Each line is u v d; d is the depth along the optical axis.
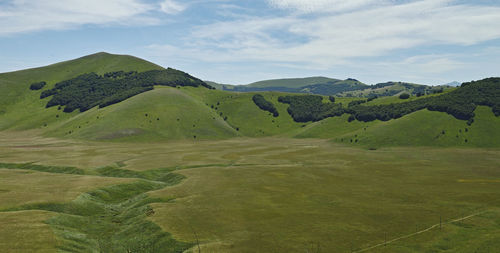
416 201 56.19
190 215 48.50
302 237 39.72
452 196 59.28
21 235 37.25
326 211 50.59
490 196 58.81
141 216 49.41
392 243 37.66
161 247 38.34
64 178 73.81
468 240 37.97
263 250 36.03
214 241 38.56
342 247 36.81
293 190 65.00
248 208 52.22
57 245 35.97
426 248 36.16
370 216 47.88
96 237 42.94
